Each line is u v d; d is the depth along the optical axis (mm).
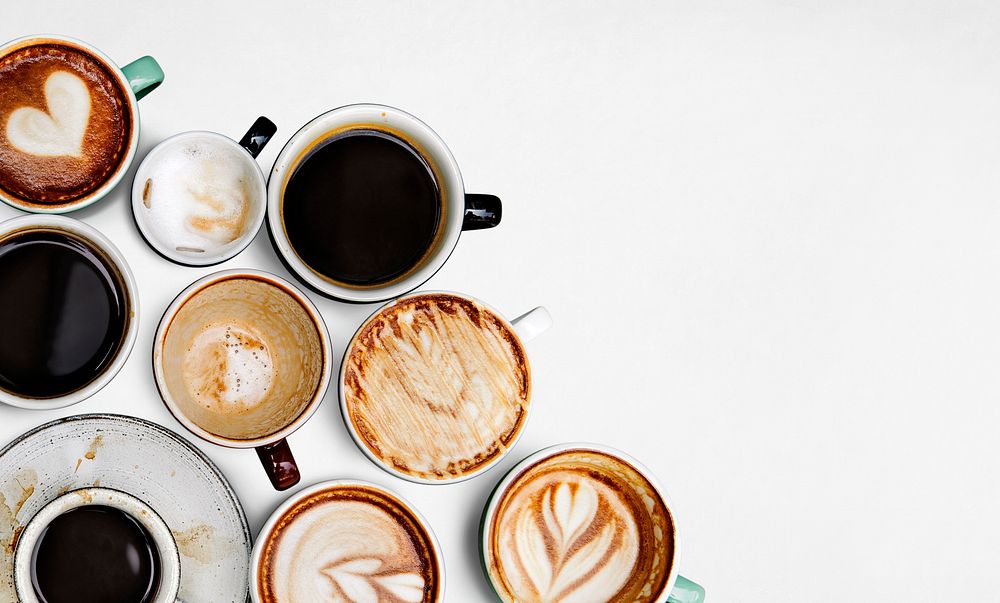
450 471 727
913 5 870
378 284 714
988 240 872
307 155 710
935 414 850
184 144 710
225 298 716
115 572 701
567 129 818
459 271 795
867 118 863
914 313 855
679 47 839
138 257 750
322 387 699
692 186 833
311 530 715
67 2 754
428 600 722
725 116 843
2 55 689
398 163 720
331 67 788
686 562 807
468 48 809
